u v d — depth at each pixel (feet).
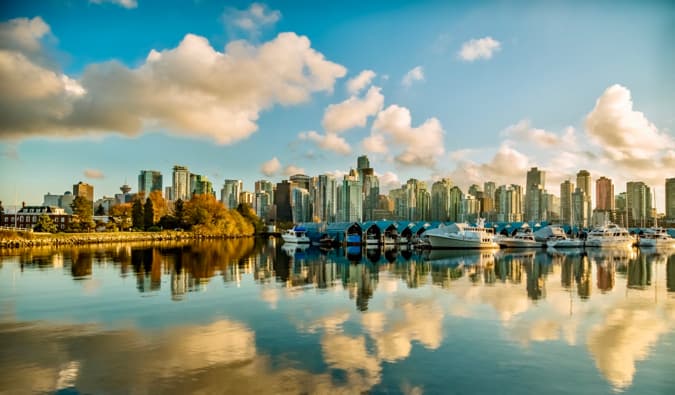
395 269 183.01
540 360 64.90
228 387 54.29
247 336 75.87
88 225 452.35
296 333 77.87
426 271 175.73
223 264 199.41
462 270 180.34
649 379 58.18
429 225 422.41
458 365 62.44
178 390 53.42
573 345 72.18
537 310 98.27
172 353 66.69
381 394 52.70
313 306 101.30
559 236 385.09
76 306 100.01
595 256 267.59
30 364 62.03
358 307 100.37
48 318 88.48
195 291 121.19
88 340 73.26
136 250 294.25
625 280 150.61
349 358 64.90
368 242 381.19
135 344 71.10
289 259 232.73
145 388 54.03
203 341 72.74
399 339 74.59
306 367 61.16
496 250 324.60
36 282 137.90
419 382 56.39
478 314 93.66
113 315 91.09
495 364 63.00
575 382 57.00
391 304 104.12
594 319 89.92
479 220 358.64
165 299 109.19
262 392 52.90
